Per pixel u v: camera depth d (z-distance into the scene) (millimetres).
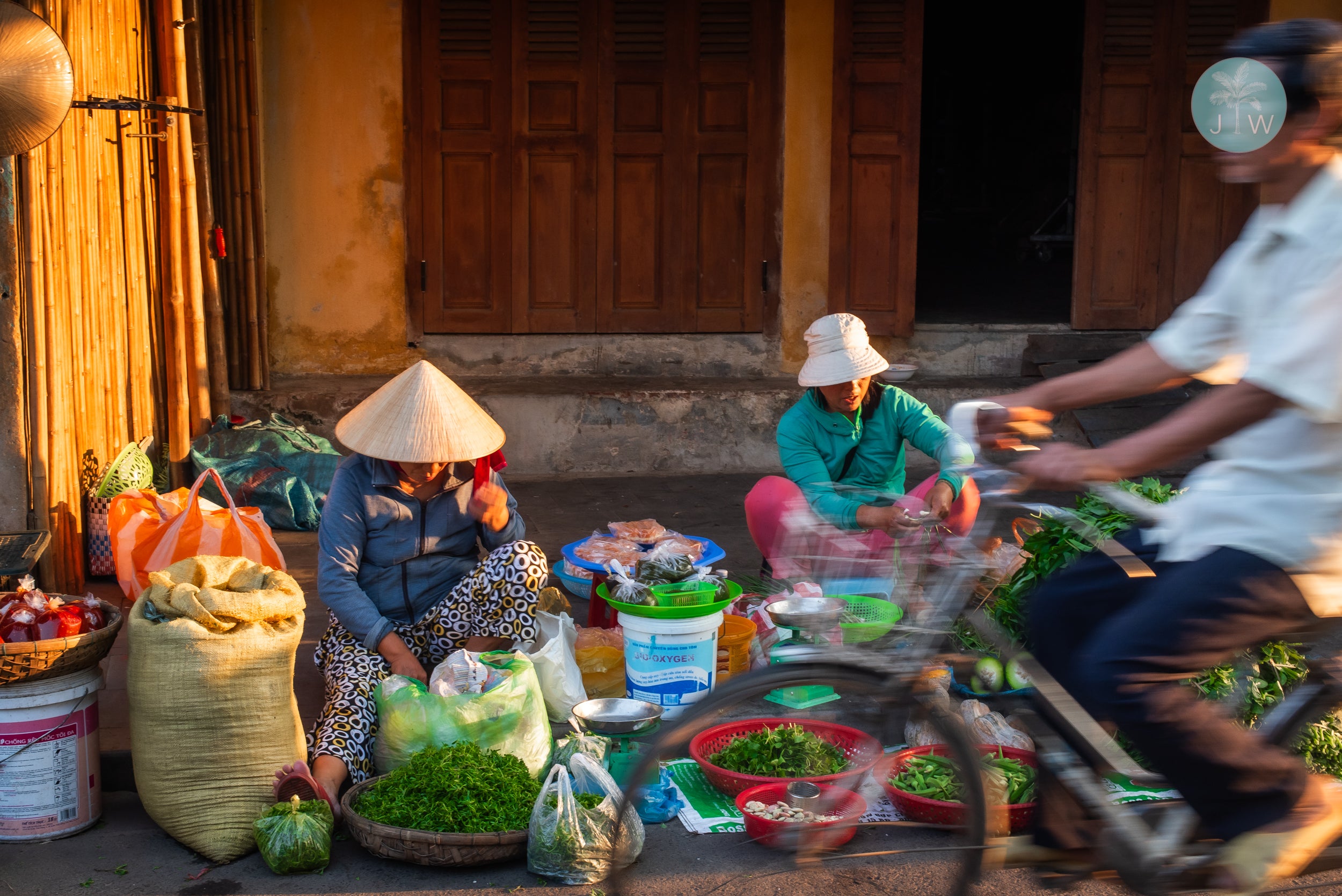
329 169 7984
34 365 4551
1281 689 3303
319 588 3896
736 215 8281
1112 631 2260
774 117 8195
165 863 3148
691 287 8320
